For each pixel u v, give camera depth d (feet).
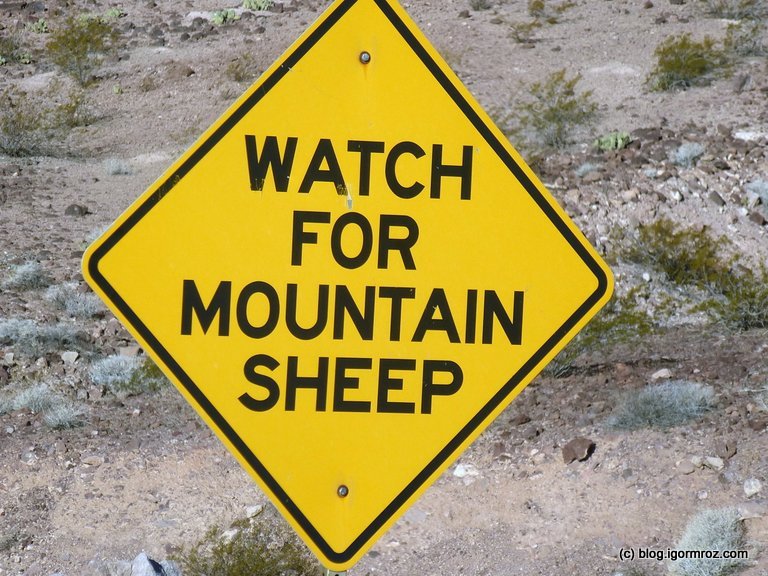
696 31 131.34
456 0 155.22
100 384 61.87
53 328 68.03
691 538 42.63
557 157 98.02
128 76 134.10
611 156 96.07
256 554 44.50
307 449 20.83
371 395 20.89
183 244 20.44
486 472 50.78
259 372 20.67
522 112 108.58
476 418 21.09
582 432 52.60
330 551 20.94
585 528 45.55
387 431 20.94
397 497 21.02
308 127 20.52
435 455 21.04
